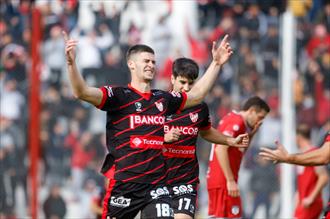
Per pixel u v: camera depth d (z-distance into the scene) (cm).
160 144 1961
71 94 3544
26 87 3512
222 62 2033
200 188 3441
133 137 1938
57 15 3528
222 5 3575
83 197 3509
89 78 3509
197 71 2280
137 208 1969
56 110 3531
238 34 3559
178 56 3509
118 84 3519
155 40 3531
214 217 2689
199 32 3547
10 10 3531
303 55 3622
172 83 2305
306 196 3114
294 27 3528
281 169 3431
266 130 3525
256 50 3553
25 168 3481
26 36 3512
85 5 3541
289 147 3403
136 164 1939
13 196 3481
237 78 3550
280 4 3550
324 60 3638
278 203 3509
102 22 3541
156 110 1959
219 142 2291
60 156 3525
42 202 3484
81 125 3553
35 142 3406
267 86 3550
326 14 3719
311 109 3600
